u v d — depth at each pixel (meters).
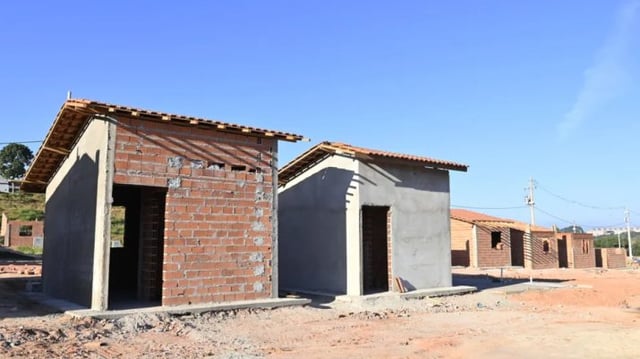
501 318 13.07
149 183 11.76
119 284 17.73
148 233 13.24
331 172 17.06
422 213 17.75
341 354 8.71
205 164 12.66
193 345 9.13
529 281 23.86
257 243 13.35
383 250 18.94
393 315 13.31
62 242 14.66
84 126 13.16
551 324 12.20
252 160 13.51
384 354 8.75
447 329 11.38
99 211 11.39
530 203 54.06
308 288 17.39
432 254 17.88
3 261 31.67
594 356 8.61
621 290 20.52
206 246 12.45
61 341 8.86
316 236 17.36
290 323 11.60
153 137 11.95
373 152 16.23
